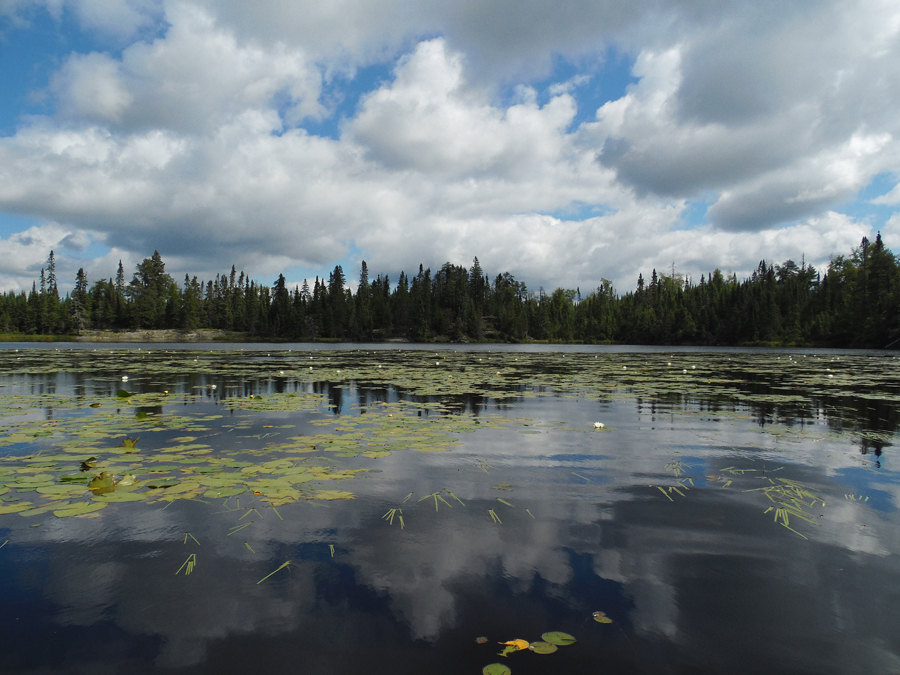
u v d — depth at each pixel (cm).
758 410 1105
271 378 1777
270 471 612
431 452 724
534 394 1366
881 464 670
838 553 411
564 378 1858
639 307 10875
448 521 470
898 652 288
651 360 3369
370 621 313
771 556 405
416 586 355
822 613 328
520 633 302
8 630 302
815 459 694
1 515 473
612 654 283
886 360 3388
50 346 5859
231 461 652
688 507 510
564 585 358
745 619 320
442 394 1359
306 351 4719
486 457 698
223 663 272
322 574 371
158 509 493
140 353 3853
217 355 3622
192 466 628
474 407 1135
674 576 372
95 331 10494
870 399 1281
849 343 6781
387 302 11819
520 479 598
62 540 424
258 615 319
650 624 312
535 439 810
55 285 11925
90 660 274
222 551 405
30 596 339
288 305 11375
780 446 768
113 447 723
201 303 12662
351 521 468
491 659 277
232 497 528
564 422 955
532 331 11612
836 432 870
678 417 1016
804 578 371
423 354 4231
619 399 1273
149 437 795
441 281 14162
